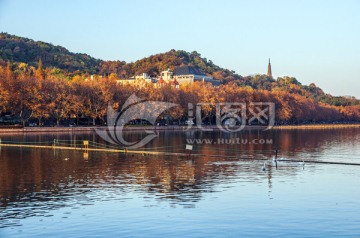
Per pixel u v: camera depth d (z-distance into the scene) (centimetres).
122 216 4644
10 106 17600
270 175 7138
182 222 4438
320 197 5497
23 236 4056
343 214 4719
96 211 4834
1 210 4878
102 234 4097
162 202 5228
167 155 10025
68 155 9881
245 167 8081
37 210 4878
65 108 18812
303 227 4278
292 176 7050
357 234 4088
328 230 4194
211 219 4531
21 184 6316
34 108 17788
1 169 7744
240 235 4062
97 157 9525
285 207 4997
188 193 5719
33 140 13812
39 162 8675
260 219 4534
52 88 18975
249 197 5484
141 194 5659
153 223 4403
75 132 18312
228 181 6588
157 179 6762
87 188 6038
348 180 6675
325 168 7950
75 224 4381
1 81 17638
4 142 13050
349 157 10069
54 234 4103
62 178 6831
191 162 8800
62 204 5138
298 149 12162
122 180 6662
